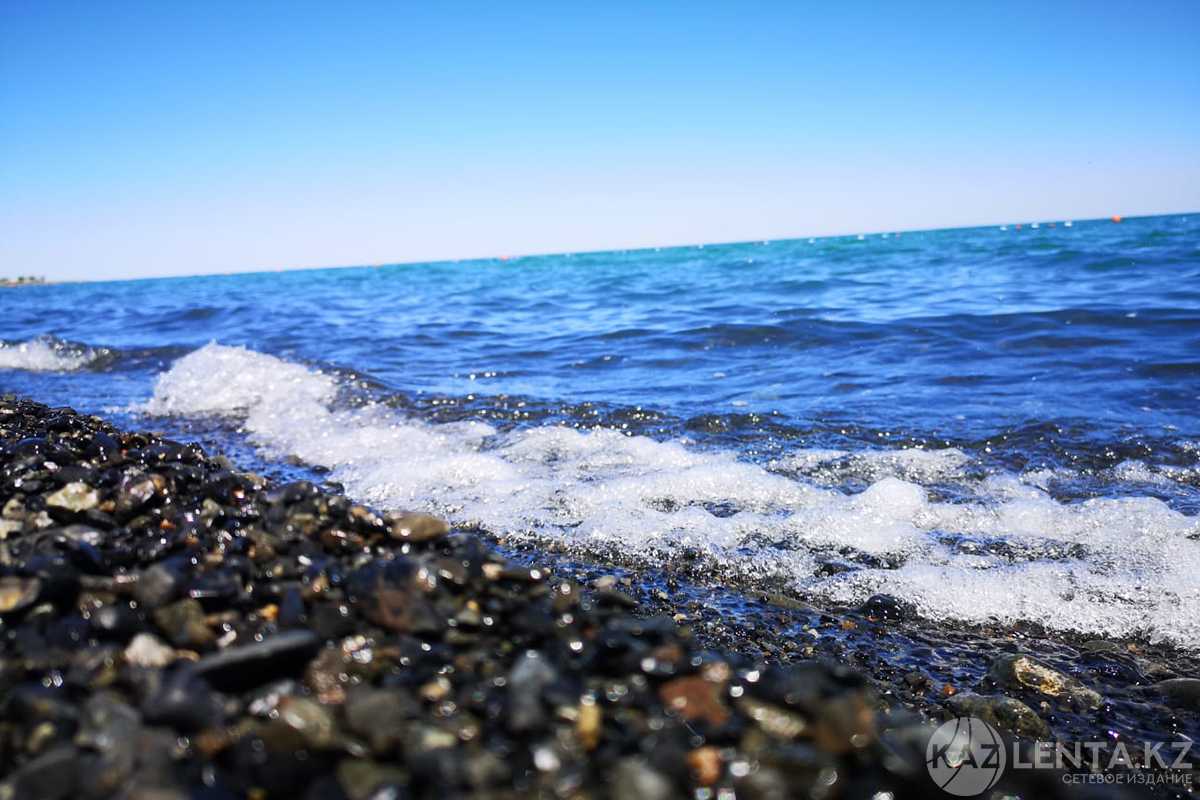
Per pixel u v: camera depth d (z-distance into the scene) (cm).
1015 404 108
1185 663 50
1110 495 75
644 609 57
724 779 30
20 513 50
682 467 86
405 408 120
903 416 106
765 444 96
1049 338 152
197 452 67
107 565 43
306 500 50
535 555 66
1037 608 56
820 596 59
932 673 49
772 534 69
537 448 96
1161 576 59
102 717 31
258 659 34
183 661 36
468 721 32
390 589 40
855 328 179
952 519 71
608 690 34
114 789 28
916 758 32
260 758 30
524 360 169
